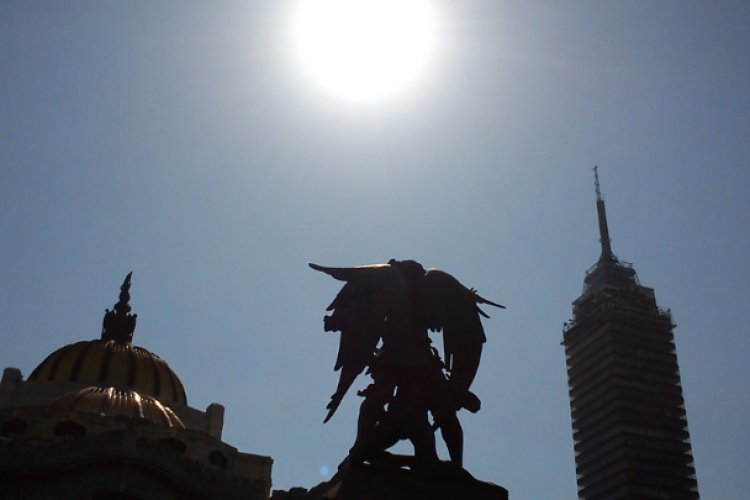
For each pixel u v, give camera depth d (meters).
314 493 19.52
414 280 20.92
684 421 188.25
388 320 20.00
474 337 20.50
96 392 85.25
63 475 64.06
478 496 18.56
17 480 63.12
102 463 65.00
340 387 19.48
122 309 106.31
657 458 180.62
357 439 19.03
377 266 20.80
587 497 186.62
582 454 192.88
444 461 18.97
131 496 64.88
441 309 20.44
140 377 95.88
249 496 69.50
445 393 19.67
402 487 18.17
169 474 66.31
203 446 81.19
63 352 97.94
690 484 180.50
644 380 190.38
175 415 88.62
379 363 19.80
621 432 181.62
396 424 19.06
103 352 97.25
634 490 174.75
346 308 20.16
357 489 17.91
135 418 80.44
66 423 78.06
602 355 194.88
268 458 85.00
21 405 89.44
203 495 67.75
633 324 197.38
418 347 19.95
